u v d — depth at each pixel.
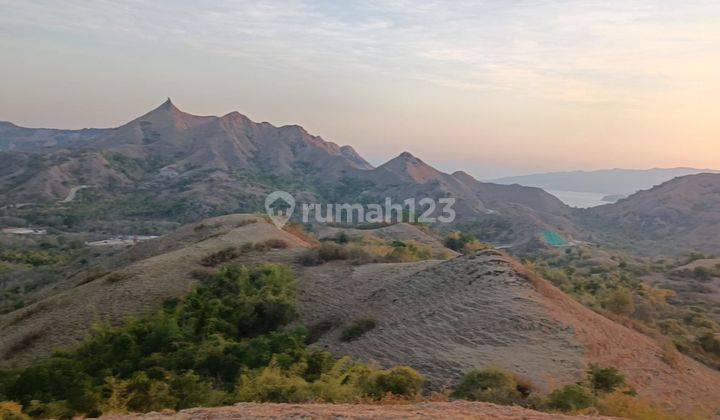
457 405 11.61
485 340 22.95
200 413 10.45
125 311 33.78
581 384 17.38
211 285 36.75
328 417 9.62
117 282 38.78
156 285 37.81
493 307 25.75
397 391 14.84
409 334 24.73
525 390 16.92
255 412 10.31
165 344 24.94
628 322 33.00
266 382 16.00
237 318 30.14
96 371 21.91
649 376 21.44
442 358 21.12
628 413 13.61
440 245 81.62
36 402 16.66
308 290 36.22
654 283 73.06
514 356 20.94
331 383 15.21
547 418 10.52
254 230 55.12
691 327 41.56
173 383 17.92
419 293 29.83
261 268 39.12
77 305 35.56
